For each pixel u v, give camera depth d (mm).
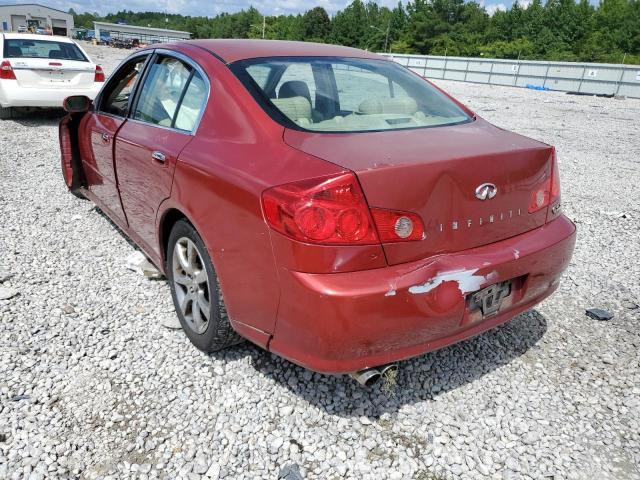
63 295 3660
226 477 2256
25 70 9453
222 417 2572
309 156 2291
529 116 15117
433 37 102250
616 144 10672
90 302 3582
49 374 2838
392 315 2172
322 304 2094
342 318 2098
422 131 2734
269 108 2664
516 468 2350
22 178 6473
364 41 112438
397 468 2328
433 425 2578
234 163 2475
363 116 2848
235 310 2537
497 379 2920
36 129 9656
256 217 2264
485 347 3203
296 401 2689
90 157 4453
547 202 2748
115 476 2236
